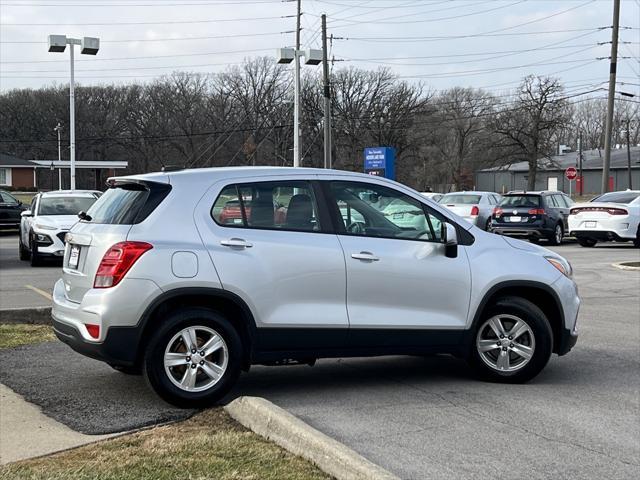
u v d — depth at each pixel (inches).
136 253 205.8
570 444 187.9
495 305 247.1
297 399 228.5
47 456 171.9
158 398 223.6
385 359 289.3
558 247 864.3
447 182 2950.3
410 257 235.0
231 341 215.3
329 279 224.8
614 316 393.1
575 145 3882.9
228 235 217.2
